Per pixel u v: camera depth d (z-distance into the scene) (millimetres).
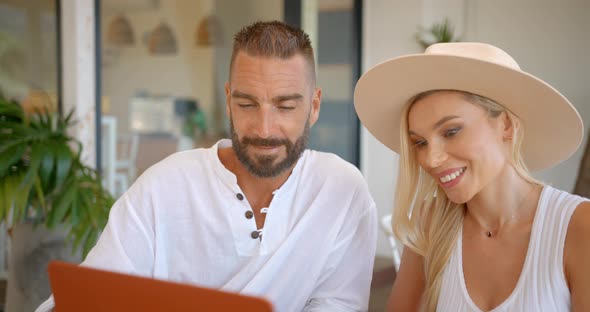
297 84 1188
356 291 1418
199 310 778
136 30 3385
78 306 878
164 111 3578
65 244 2201
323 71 4543
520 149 1304
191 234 1362
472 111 1140
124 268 1307
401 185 1309
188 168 1371
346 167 1427
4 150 2068
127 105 3369
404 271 1438
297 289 1372
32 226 2207
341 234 1408
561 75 4668
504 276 1183
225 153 1387
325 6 4500
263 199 1362
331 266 1409
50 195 2213
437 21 4754
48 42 2918
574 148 1239
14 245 2219
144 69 3453
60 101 2904
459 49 1163
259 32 1189
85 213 2180
